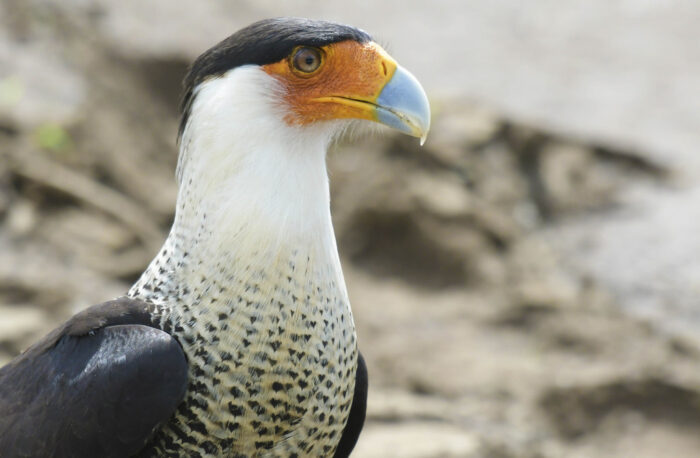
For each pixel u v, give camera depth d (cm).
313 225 549
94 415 525
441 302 1372
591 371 1227
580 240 1494
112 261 1277
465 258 1412
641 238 1501
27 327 1112
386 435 1083
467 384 1213
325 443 573
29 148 1364
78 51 1605
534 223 1521
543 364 1252
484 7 2130
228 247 537
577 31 2055
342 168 1505
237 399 541
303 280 546
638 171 1648
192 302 542
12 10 1623
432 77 1841
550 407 1187
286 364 545
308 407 555
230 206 537
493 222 1455
